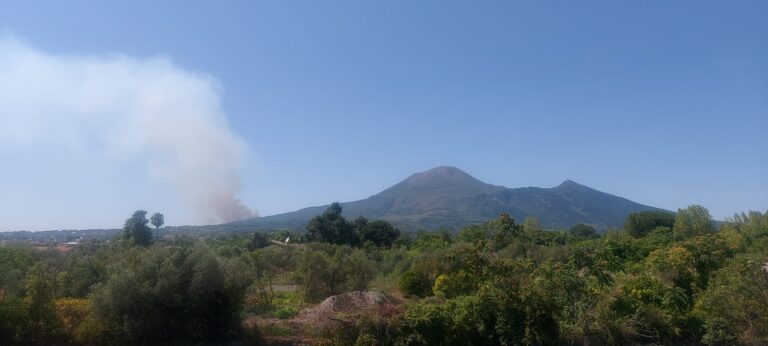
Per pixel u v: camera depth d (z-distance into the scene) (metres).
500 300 20.48
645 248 41.94
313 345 19.97
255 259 30.42
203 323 20.92
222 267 21.41
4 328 19.28
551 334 20.06
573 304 21.52
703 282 26.36
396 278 34.00
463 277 24.52
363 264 31.92
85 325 19.88
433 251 37.78
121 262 23.52
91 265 26.17
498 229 25.41
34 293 19.92
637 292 23.22
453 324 20.08
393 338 19.44
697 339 21.55
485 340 20.17
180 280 20.70
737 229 57.03
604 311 21.23
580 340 20.86
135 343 20.12
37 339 19.91
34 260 31.17
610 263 25.30
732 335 20.56
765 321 19.95
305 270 30.73
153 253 21.70
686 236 48.97
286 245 58.59
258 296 29.48
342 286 30.30
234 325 21.34
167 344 20.47
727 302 20.78
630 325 21.34
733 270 22.16
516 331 19.92
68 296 24.62
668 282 25.92
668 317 21.67
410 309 20.72
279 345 20.42
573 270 22.48
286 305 28.03
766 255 25.80
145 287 19.98
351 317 20.19
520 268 21.86
